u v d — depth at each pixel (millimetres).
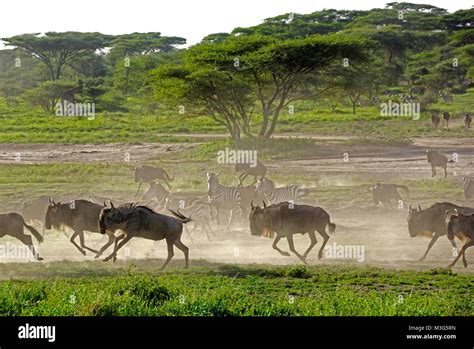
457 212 36625
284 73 98062
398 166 75562
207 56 96750
